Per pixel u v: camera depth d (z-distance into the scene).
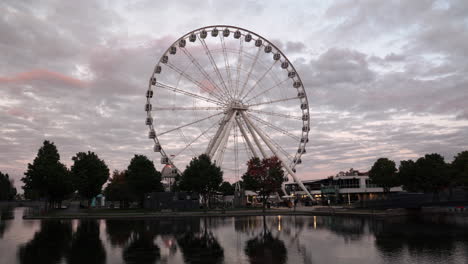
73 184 97.06
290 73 93.94
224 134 86.44
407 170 91.75
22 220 64.31
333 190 138.88
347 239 33.69
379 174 110.44
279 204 117.00
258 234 38.72
